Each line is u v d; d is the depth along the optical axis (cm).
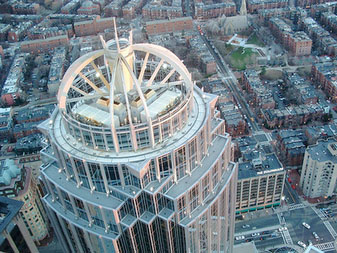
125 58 12638
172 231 12825
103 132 11794
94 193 12406
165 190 12481
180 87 14950
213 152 14062
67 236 13912
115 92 13800
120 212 11981
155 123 12044
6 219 10469
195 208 13362
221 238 16362
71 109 13638
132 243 12619
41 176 13550
